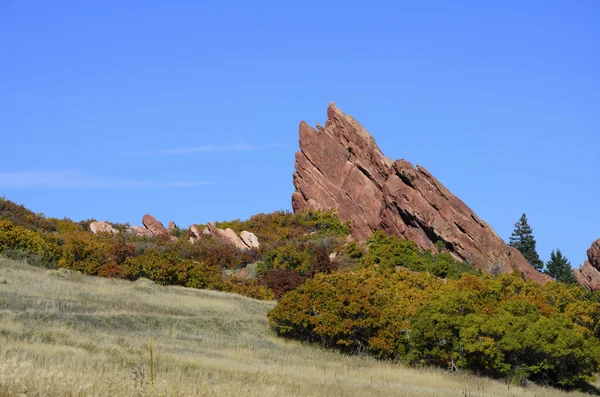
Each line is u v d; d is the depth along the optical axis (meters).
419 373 40.88
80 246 61.78
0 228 60.22
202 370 27.48
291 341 46.81
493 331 44.50
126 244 67.88
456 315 45.97
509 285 63.12
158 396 18.22
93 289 50.06
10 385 16.97
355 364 41.53
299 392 24.70
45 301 41.94
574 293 67.25
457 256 74.88
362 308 47.28
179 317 46.03
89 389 17.56
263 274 70.25
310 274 67.81
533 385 43.44
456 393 33.25
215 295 58.28
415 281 60.28
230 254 76.50
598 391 46.50
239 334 45.69
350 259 72.62
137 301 48.69
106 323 39.75
